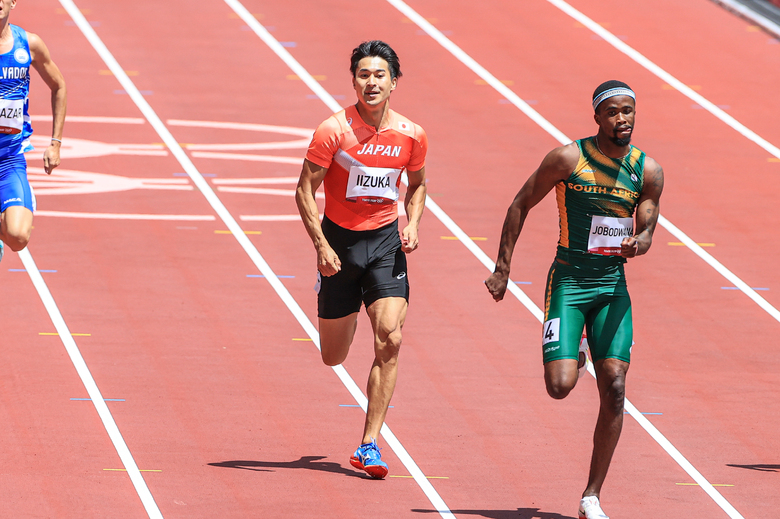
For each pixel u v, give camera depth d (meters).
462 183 54.66
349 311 24.59
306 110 65.88
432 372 31.72
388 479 23.55
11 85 25.38
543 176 21.48
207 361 31.56
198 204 49.22
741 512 22.52
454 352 33.62
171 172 53.81
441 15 85.06
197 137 59.72
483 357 33.31
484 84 72.00
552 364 21.00
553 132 64.06
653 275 43.19
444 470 24.33
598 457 20.86
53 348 31.92
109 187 50.81
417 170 24.56
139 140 58.62
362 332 34.75
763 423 28.80
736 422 28.80
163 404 27.86
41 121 60.72
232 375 30.48
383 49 23.52
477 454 25.55
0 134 25.56
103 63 71.56
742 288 42.19
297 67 73.44
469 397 29.78
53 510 20.89
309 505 21.66
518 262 43.78
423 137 24.17
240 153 57.50
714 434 27.81
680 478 24.56
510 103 68.81
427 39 80.00
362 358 32.41
